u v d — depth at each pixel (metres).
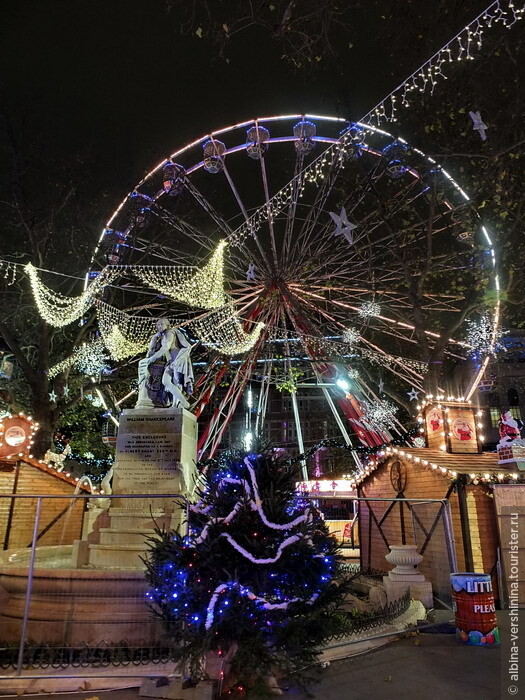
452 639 8.20
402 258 22.48
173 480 11.12
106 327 24.84
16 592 8.69
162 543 6.77
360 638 7.66
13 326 23.52
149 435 11.51
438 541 12.51
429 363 22.23
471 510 12.16
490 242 20.73
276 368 26.75
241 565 6.26
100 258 23.53
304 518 6.57
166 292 23.41
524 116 18.47
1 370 24.80
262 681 5.98
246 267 23.91
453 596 8.36
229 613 6.01
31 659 6.78
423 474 13.50
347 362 23.75
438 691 6.05
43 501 15.73
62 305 22.36
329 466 37.69
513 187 19.42
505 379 44.81
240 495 6.68
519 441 12.85
